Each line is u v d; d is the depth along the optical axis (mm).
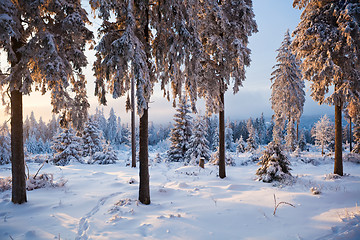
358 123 26359
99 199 8211
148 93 6562
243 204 7125
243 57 12000
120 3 6301
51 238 5082
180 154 26406
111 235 4984
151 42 7930
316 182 10773
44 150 64125
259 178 11398
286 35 24453
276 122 25516
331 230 5027
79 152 26078
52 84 6324
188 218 5980
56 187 10047
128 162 22906
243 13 11867
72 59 7035
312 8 12969
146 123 7543
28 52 6199
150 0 7316
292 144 33906
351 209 6297
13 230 5496
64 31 6527
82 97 8250
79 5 7348
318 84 13109
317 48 12727
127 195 8289
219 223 5688
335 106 12992
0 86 7027
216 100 12352
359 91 12477
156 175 14203
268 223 5648
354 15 11172
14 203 7379
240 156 25078
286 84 24188
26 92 6465
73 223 6000
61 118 8094
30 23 6332
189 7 6965
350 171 14711
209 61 12141
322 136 36469
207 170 15641
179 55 6855
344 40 11914
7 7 5691
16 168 7449
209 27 11688
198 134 25078
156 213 6465
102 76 6879
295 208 6617
